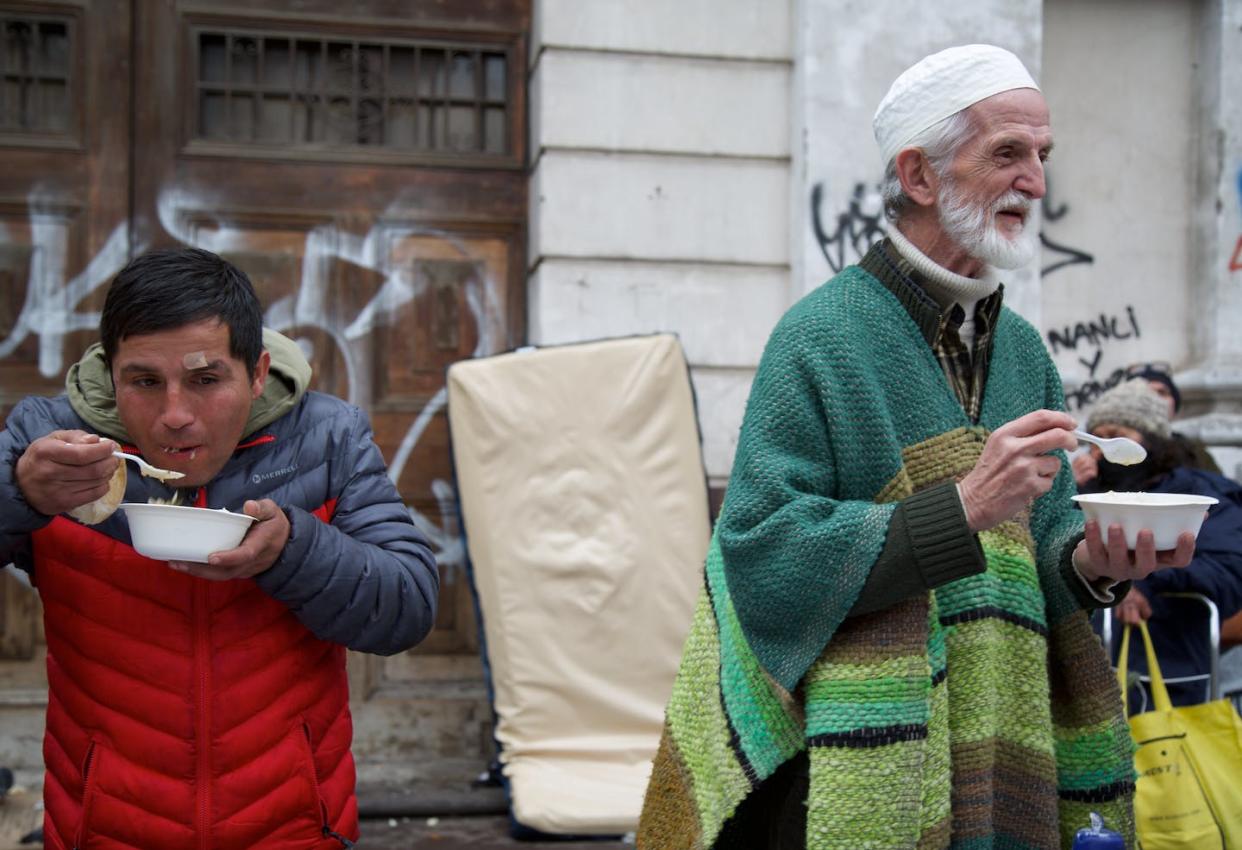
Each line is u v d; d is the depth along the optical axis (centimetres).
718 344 435
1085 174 485
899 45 434
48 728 188
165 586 179
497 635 396
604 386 408
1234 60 482
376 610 181
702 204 434
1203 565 336
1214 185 482
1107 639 325
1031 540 192
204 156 421
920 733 171
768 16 437
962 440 184
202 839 179
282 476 188
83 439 160
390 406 434
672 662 401
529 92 446
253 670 182
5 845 354
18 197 410
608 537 402
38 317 411
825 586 169
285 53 433
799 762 184
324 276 431
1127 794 196
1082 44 486
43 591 184
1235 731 289
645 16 429
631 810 371
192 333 166
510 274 445
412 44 438
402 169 437
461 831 383
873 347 185
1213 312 480
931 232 191
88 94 414
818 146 429
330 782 190
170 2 419
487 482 402
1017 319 208
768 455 178
